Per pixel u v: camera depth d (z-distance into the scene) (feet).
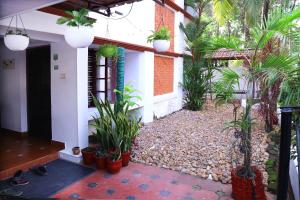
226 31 45.37
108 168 13.78
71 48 14.82
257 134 21.34
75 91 14.96
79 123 15.14
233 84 11.39
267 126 22.00
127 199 11.19
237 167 11.82
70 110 15.33
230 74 11.53
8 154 14.90
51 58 15.78
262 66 10.50
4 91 18.93
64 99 15.48
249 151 11.14
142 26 22.88
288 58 10.14
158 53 27.14
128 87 17.26
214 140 19.70
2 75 18.85
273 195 11.60
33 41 15.43
